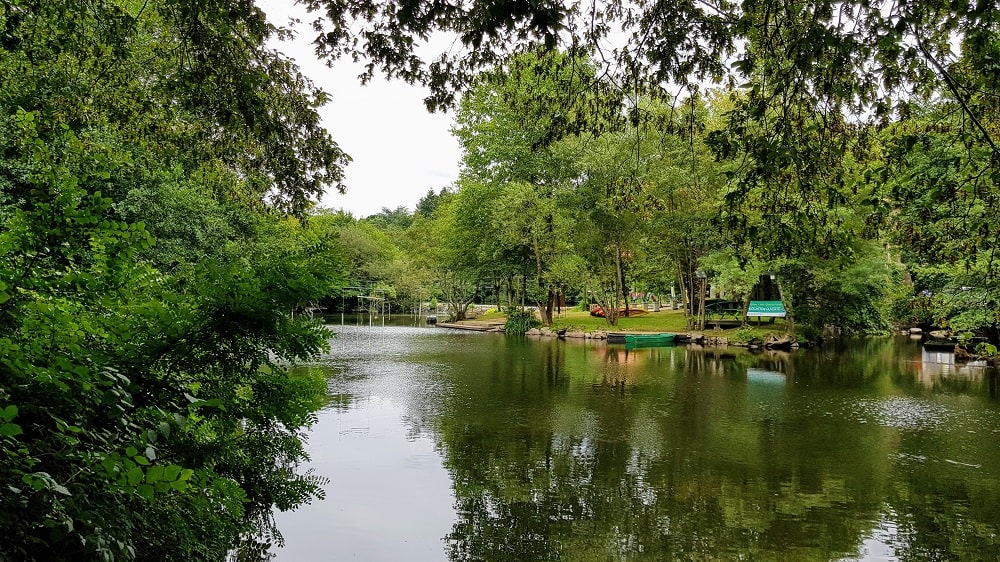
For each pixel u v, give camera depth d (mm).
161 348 2475
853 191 4863
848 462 8578
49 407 2004
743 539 5965
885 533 6113
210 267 2682
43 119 3012
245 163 6898
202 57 5355
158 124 6438
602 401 13234
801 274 25953
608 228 31219
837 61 3973
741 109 4508
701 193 24109
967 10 3420
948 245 6238
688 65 4691
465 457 8695
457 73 5477
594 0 4699
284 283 2740
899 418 11547
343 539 5824
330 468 8031
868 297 28766
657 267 30906
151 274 3045
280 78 6094
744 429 10570
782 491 7348
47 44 5426
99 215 2219
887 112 4336
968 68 4133
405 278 51406
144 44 7453
